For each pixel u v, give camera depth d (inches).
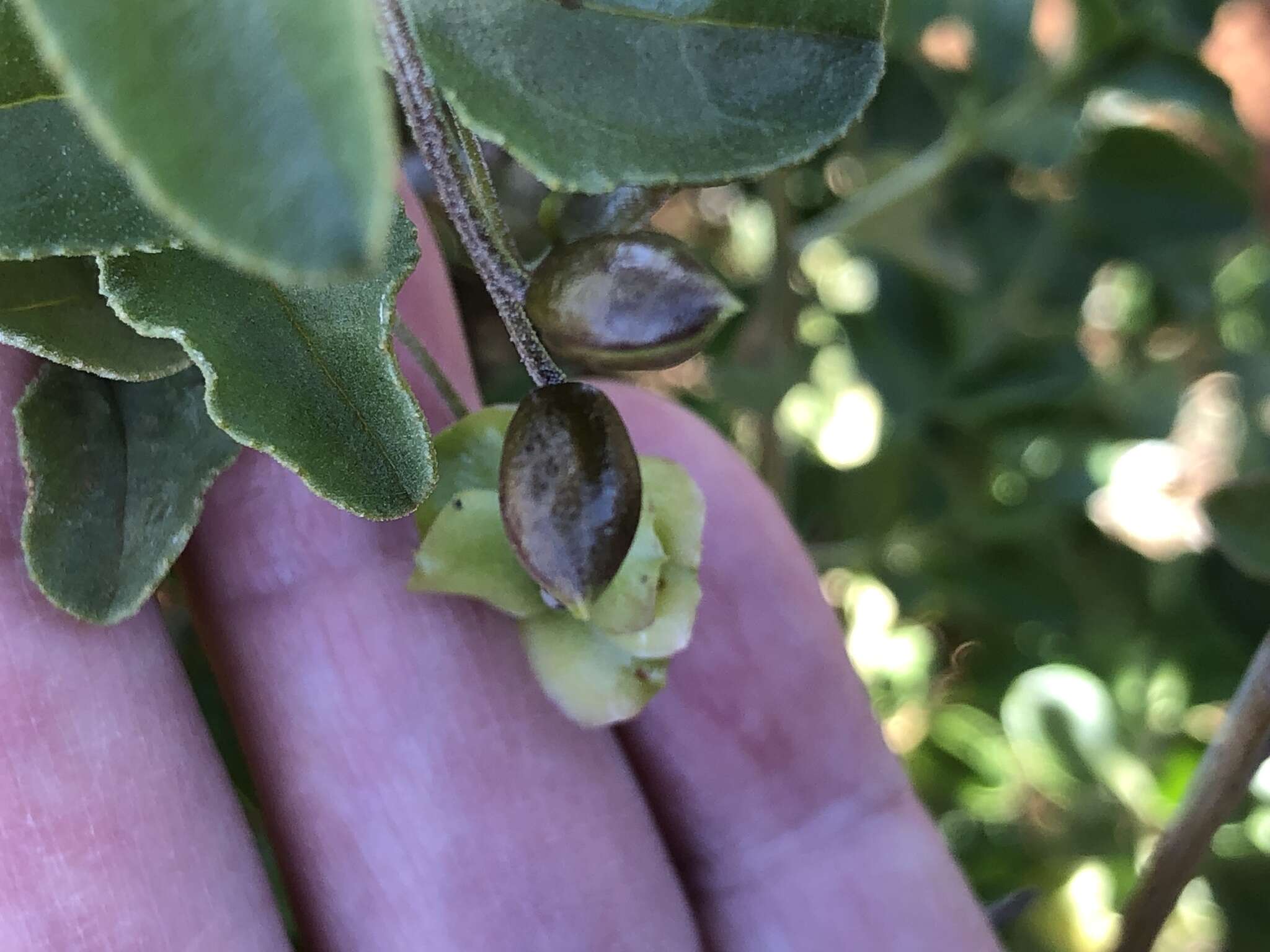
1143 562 5.4
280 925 2.7
